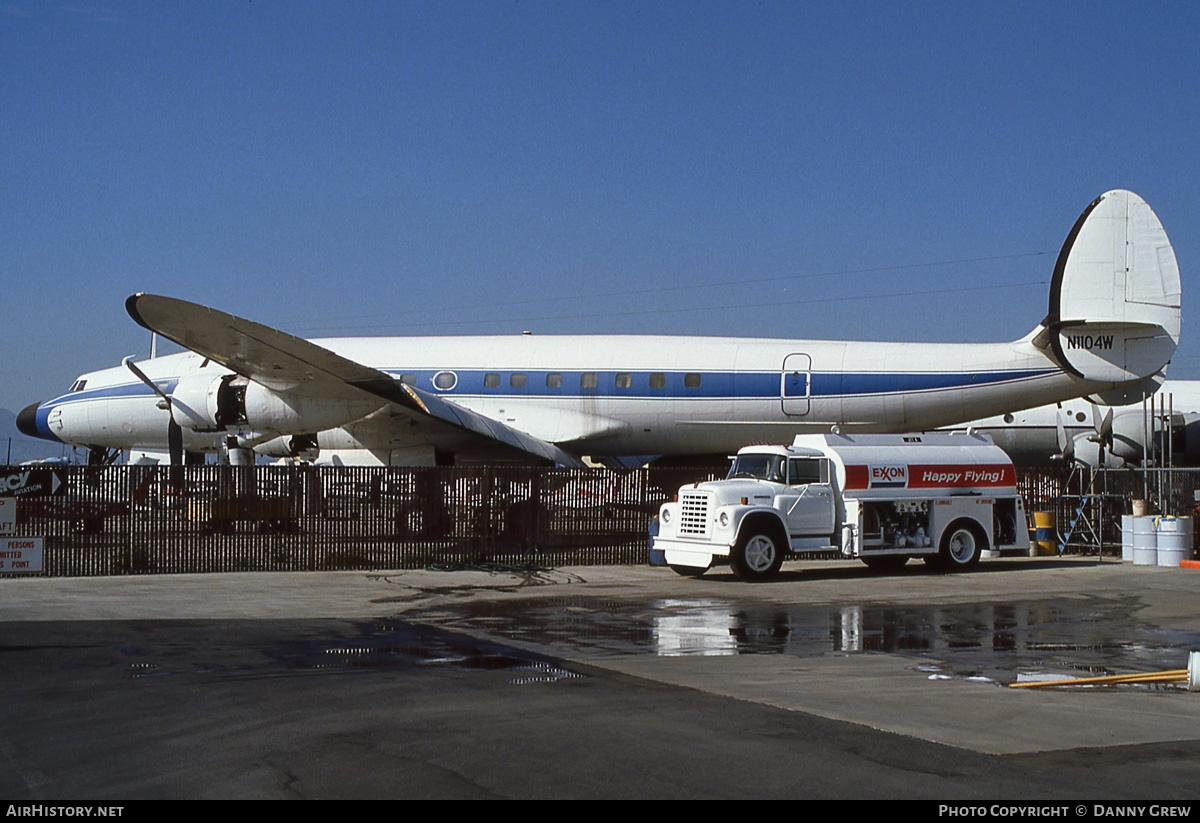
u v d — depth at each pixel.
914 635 11.79
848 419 25.70
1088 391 25.45
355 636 11.16
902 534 18.84
